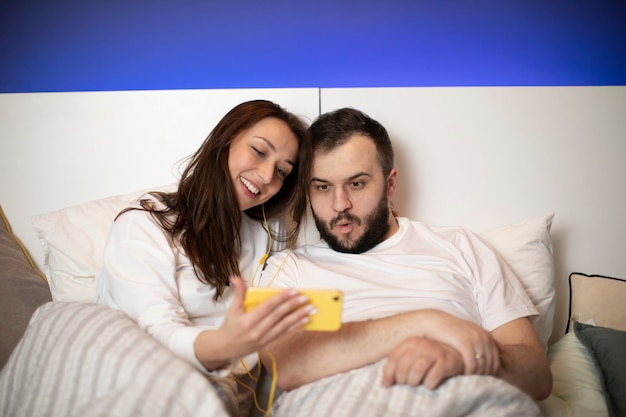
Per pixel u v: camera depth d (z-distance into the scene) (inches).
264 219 56.1
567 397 49.7
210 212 47.6
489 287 49.1
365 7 73.0
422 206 64.1
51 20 71.6
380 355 36.8
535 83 74.2
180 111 62.9
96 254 52.4
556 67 74.2
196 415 29.6
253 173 48.8
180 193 49.3
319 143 52.0
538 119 64.1
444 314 37.3
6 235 59.6
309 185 53.2
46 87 71.8
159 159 62.8
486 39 73.7
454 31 73.5
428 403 31.2
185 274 45.7
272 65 73.1
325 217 53.1
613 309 58.7
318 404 32.5
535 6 73.7
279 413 36.5
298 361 38.8
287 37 73.0
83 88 72.1
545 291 56.6
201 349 34.6
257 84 73.2
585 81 74.5
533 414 32.1
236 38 72.7
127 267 42.5
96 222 54.2
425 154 63.9
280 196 55.9
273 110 50.8
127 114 62.7
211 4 72.4
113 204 56.0
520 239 58.4
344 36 73.2
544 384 41.4
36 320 39.4
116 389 30.7
